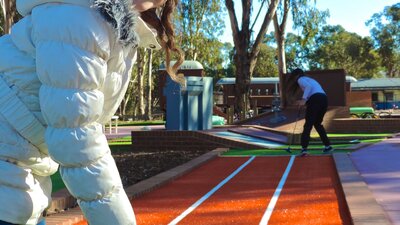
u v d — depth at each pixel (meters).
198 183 7.54
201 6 35.97
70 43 1.78
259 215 5.23
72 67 1.76
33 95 1.90
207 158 10.31
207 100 15.41
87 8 1.81
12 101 1.90
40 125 1.92
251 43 24.03
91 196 1.82
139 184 7.08
